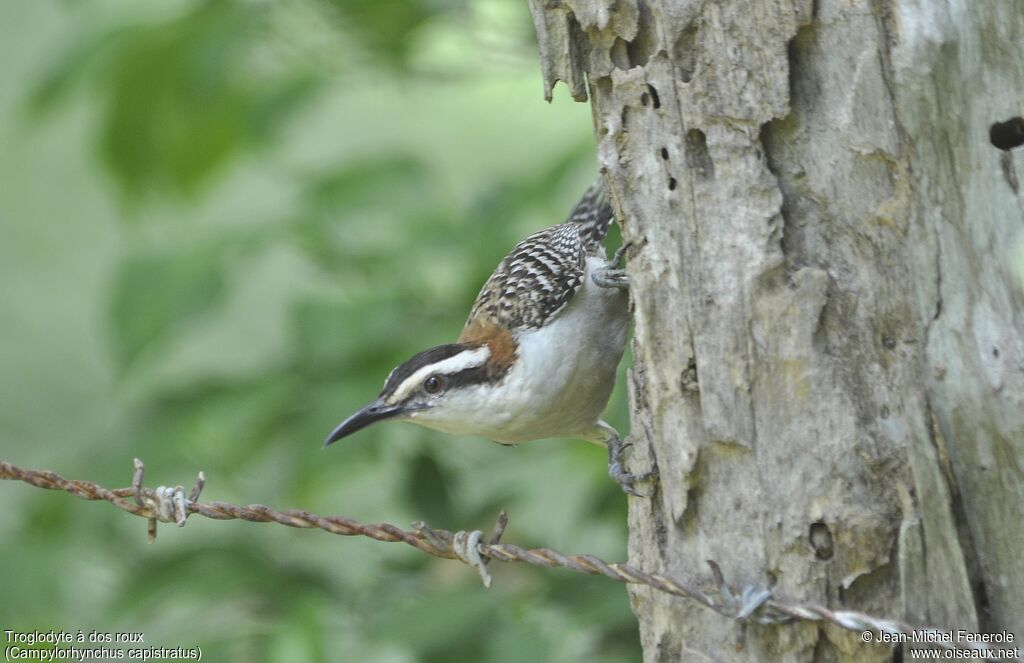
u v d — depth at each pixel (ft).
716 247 20.15
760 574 19.74
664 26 20.44
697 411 20.43
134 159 42.39
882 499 19.16
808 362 19.36
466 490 36.06
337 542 37.04
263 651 29.76
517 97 55.62
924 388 18.67
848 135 19.36
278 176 45.42
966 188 18.56
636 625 29.81
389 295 33.09
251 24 38.50
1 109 62.75
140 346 33.32
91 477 33.47
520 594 30.48
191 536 36.47
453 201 39.04
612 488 32.30
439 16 38.99
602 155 21.71
